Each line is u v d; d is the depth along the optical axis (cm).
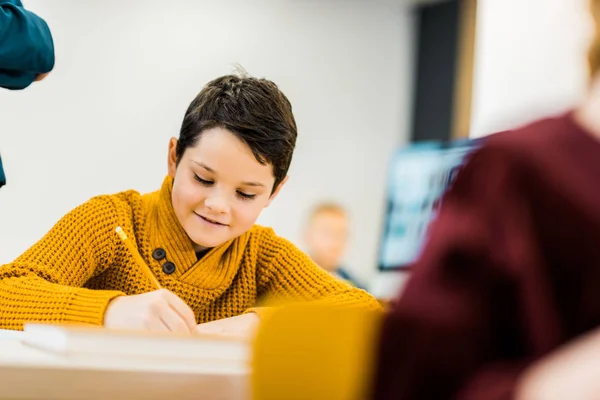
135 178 356
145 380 53
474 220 36
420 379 35
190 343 57
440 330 35
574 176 36
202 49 384
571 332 35
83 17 350
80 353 54
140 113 361
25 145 333
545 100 293
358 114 434
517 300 35
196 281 107
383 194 434
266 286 116
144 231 109
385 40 441
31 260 101
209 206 99
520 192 36
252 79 106
